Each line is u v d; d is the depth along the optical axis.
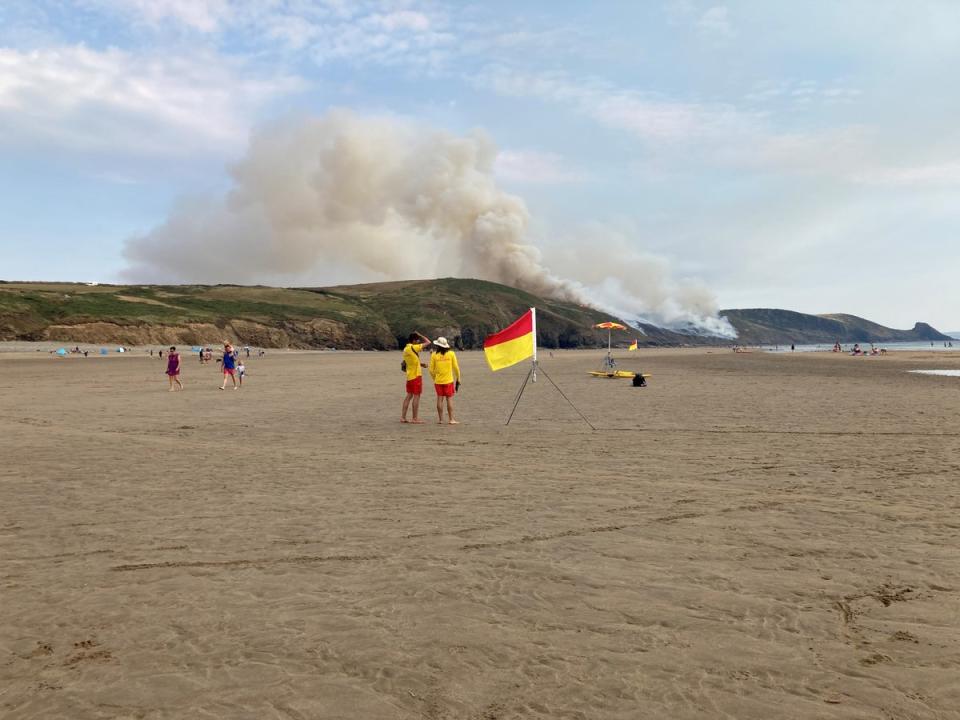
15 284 166.12
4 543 6.13
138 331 132.00
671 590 4.75
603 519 6.85
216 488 8.60
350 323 196.75
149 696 3.33
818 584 4.84
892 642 3.85
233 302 187.12
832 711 3.10
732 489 8.30
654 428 14.84
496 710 3.15
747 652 3.74
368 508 7.42
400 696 3.29
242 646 3.90
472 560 5.49
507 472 9.65
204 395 26.56
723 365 57.22
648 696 3.26
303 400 24.00
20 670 3.63
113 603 4.61
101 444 12.86
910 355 91.19
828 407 19.38
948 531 6.28
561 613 4.34
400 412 19.42
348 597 4.68
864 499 7.69
